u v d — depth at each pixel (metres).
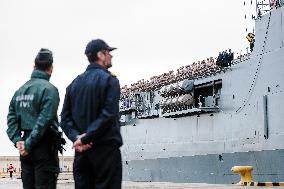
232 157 32.06
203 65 36.09
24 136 6.13
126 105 48.16
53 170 6.05
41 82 6.10
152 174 43.31
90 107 5.36
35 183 6.02
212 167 34.47
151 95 44.75
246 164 30.48
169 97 40.69
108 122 5.19
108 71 5.59
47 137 6.00
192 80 37.06
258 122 29.30
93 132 5.14
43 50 6.32
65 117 5.68
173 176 39.88
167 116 39.66
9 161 103.38
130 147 47.56
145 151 44.72
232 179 32.06
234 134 31.98
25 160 6.05
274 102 27.78
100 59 5.59
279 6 27.75
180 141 38.94
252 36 31.42
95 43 5.58
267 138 28.28
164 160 41.38
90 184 5.43
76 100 5.48
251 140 30.02
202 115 36.03
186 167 37.91
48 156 6.00
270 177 28.11
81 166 5.38
